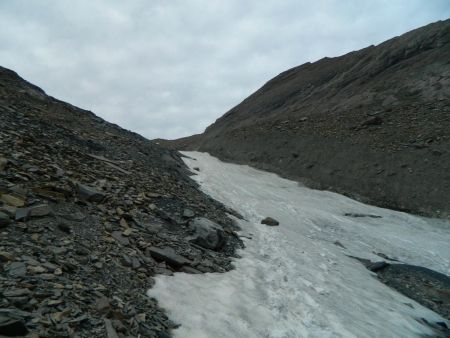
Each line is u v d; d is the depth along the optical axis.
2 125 13.97
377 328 10.52
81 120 23.08
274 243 16.33
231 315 8.78
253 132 49.00
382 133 37.00
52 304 6.21
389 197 29.58
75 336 5.76
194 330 7.72
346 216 26.42
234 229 16.72
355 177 33.00
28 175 10.87
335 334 9.38
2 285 6.16
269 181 35.28
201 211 16.58
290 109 62.34
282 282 12.03
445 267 18.52
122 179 15.31
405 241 21.88
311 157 38.25
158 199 15.23
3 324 5.04
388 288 15.26
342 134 39.62
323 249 17.86
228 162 43.19
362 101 48.16
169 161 25.28
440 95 41.19
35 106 20.17
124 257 9.37
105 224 10.67
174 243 11.99
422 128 35.28
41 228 8.73
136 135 29.00
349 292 13.09
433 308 14.38
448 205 26.47
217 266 11.82
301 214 24.36
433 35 54.41
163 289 8.91
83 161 15.10
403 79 48.75
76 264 7.98
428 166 30.11
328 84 64.31
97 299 7.04
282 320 9.39
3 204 8.86
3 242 7.51
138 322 7.05
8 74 23.11
